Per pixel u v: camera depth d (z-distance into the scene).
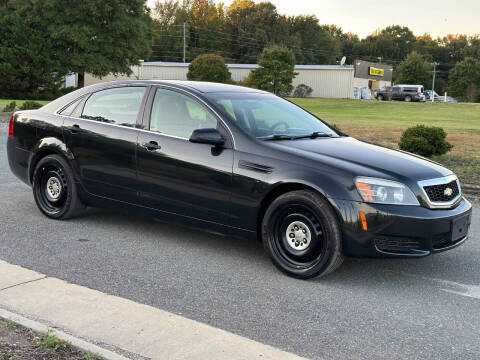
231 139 5.00
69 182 6.11
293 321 3.80
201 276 4.67
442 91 126.88
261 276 4.71
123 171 5.62
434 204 4.56
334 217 4.43
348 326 3.75
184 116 5.34
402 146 12.62
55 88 46.88
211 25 107.75
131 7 41.38
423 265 5.16
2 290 4.04
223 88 5.74
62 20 40.59
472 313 4.04
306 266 4.61
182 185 5.21
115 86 5.97
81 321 3.55
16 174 6.70
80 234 5.81
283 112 5.71
